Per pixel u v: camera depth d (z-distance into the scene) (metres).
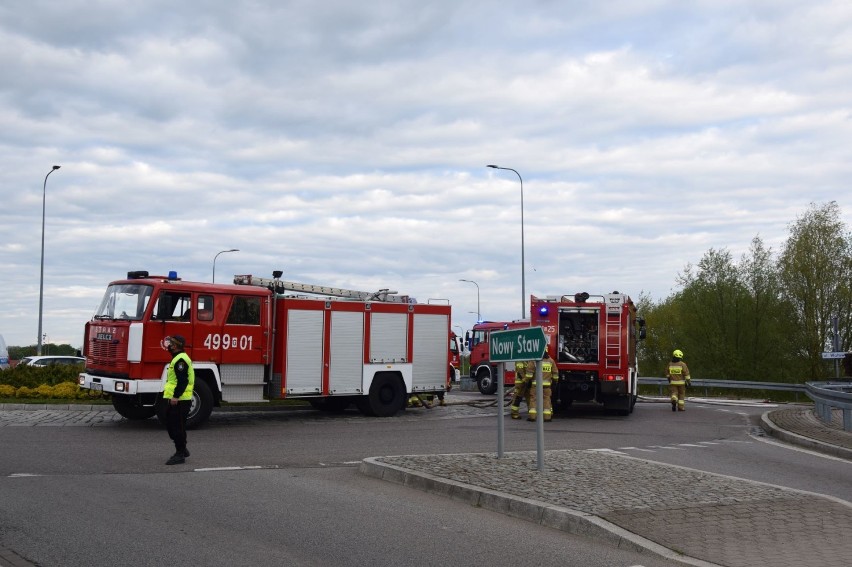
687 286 46.97
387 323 21.47
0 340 29.28
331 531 7.88
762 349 45.47
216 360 18.09
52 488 9.81
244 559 6.81
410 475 10.48
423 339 22.14
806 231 46.34
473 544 7.50
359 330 20.94
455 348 29.08
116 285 17.88
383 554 7.08
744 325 45.47
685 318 47.06
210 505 9.01
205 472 11.46
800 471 12.79
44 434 15.36
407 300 22.47
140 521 8.12
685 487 9.74
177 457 12.22
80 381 18.06
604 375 22.39
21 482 10.19
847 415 18.08
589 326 23.16
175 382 12.26
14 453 12.77
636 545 7.34
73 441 14.49
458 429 18.34
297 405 23.45
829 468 13.28
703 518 8.27
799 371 45.31
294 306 19.84
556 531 8.08
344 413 22.41
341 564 6.75
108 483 10.30
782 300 46.03
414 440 15.94
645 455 14.23
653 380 35.62
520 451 13.78
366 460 11.60
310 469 11.91
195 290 17.81
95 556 6.79
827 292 45.66
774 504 8.98
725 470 12.61
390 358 21.47
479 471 10.62
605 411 24.58
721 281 45.84
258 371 18.94
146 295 17.22
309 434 16.81
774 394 43.00
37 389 21.92
